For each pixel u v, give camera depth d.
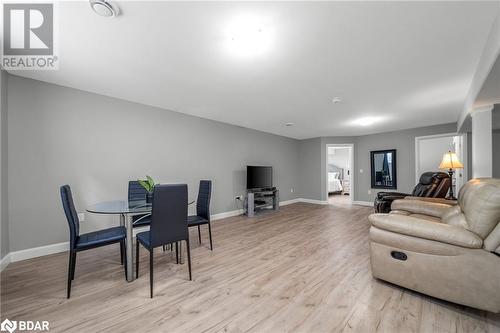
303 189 7.22
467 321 1.48
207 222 2.95
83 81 2.71
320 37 1.83
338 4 1.47
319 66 2.32
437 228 1.60
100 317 1.57
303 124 5.10
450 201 2.89
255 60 2.21
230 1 1.44
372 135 6.27
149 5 1.47
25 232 2.56
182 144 4.11
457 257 1.54
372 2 1.45
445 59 2.17
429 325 1.45
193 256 2.67
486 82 2.06
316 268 2.32
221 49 2.01
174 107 3.79
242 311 1.63
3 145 2.36
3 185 2.35
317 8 1.51
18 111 2.52
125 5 1.47
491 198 1.49
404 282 1.77
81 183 2.97
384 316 1.54
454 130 4.92
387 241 1.85
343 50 2.03
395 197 3.84
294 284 2.00
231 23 1.66
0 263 2.24
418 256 1.69
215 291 1.89
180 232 2.05
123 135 3.37
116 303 1.73
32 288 1.95
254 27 1.70
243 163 5.36
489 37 1.77
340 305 1.68
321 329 1.43
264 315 1.58
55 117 2.77
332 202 7.12
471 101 2.76
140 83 2.77
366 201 6.38
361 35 1.80
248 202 4.98
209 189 2.99
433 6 1.48
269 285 1.98
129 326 1.48
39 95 2.66
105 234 2.15
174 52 2.06
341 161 10.09
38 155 2.65
